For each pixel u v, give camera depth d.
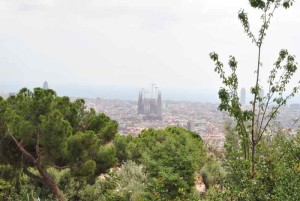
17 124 11.92
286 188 6.07
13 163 13.30
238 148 6.99
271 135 7.11
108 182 14.33
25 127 11.88
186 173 15.34
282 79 7.12
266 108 7.12
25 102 12.80
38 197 12.48
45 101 12.66
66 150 12.30
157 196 13.28
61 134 11.88
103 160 13.77
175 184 13.88
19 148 12.92
